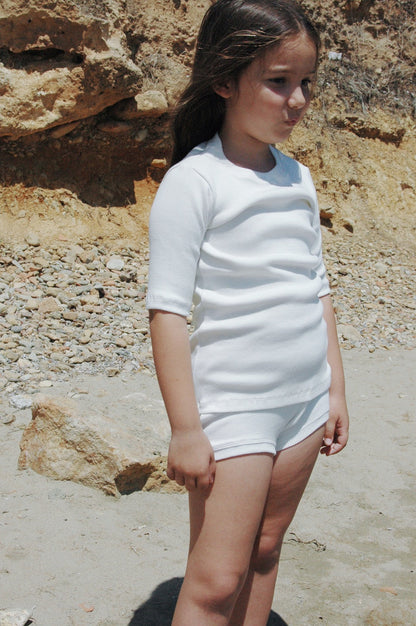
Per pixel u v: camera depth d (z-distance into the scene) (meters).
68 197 6.24
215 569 1.72
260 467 1.73
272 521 1.93
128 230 6.43
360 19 8.95
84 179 6.43
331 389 2.09
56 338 4.73
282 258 1.79
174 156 2.05
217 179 1.75
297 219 1.85
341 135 8.45
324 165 8.10
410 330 5.98
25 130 5.85
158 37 6.93
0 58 5.79
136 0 6.84
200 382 1.78
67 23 5.71
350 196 8.14
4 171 6.02
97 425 3.22
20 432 3.62
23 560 2.64
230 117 1.87
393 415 4.31
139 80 6.12
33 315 4.98
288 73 1.77
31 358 4.45
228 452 1.72
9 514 2.92
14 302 5.07
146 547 2.80
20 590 2.48
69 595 2.48
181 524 3.00
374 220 8.05
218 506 1.73
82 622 2.36
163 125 6.61
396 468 3.69
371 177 8.35
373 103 8.78
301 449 1.87
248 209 1.76
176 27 7.02
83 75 5.84
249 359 1.75
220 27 1.81
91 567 2.64
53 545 2.75
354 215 8.00
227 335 1.76
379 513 3.27
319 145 8.12
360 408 4.38
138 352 4.81
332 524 3.15
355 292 6.64
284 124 1.81
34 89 5.80
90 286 5.52
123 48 6.05
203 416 1.76
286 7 1.78
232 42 1.76
